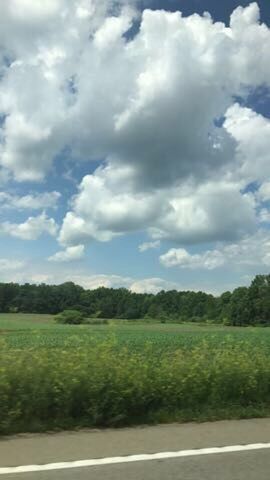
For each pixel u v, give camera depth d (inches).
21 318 4692.4
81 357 397.1
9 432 328.2
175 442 314.8
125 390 366.0
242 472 261.1
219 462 276.8
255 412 394.0
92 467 263.7
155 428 351.6
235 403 409.4
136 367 398.3
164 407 386.3
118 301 5693.9
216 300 5251.0
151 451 294.0
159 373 400.2
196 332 2640.3
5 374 354.3
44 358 384.5
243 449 302.5
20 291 5610.2
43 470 257.6
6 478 245.9
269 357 466.6
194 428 353.1
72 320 4074.8
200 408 394.6
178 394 394.9
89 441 313.7
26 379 354.6
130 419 363.3
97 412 353.4
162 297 5698.8
